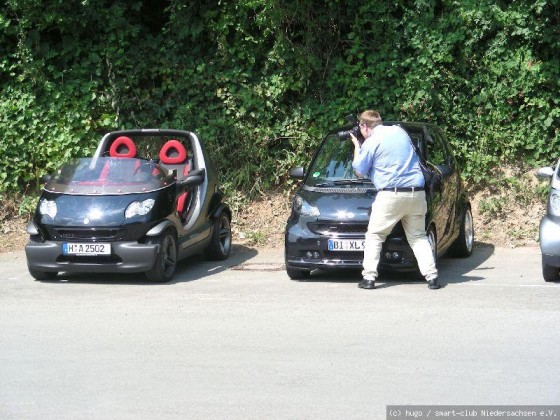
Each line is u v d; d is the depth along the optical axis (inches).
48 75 737.0
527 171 699.4
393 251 486.9
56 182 535.8
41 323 405.7
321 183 516.7
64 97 733.3
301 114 729.0
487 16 703.7
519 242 642.8
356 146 493.0
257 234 671.8
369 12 721.6
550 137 704.4
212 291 482.3
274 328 387.9
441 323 390.9
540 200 683.4
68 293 482.0
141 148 737.0
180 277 534.6
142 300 458.6
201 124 733.9
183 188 546.3
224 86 735.7
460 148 706.8
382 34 722.2
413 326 386.6
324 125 723.4
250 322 400.8
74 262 507.8
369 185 509.0
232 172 722.8
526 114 701.3
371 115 483.2
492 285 484.7
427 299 445.4
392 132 473.4
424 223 480.1
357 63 721.6
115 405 285.7
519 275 518.3
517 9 699.4
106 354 348.2
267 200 717.3
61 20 719.7
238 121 733.3
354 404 283.1
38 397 295.6
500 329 377.7
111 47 735.7
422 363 327.9
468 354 339.0
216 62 738.8
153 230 507.8
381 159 469.7
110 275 543.2
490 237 657.0
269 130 726.5
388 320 398.9
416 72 713.0
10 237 688.4
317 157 538.3
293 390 298.2
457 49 714.8
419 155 520.1
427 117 711.1
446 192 539.8
